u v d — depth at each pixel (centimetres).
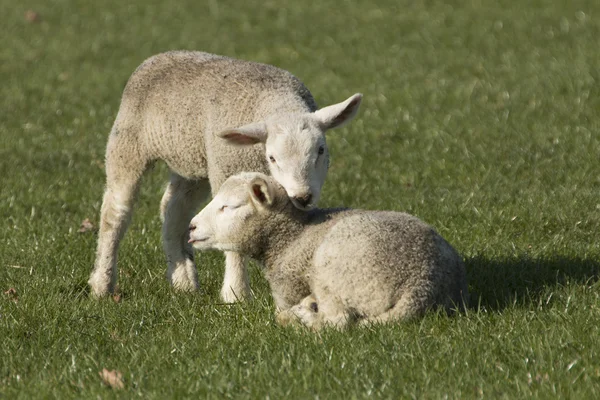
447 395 1143
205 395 1192
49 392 1227
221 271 1867
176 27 5159
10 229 2147
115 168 1836
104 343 1443
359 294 1378
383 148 2830
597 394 1129
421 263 1383
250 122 1678
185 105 1725
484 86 3547
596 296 1495
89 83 4000
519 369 1230
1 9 5762
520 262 1731
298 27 5028
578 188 2231
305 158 1553
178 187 1867
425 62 4100
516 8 5122
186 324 1502
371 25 4969
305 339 1353
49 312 1576
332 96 3584
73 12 5650
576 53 4019
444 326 1370
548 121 2956
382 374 1227
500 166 2498
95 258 1933
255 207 1448
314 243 1430
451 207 2134
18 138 3116
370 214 1438
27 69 4300
